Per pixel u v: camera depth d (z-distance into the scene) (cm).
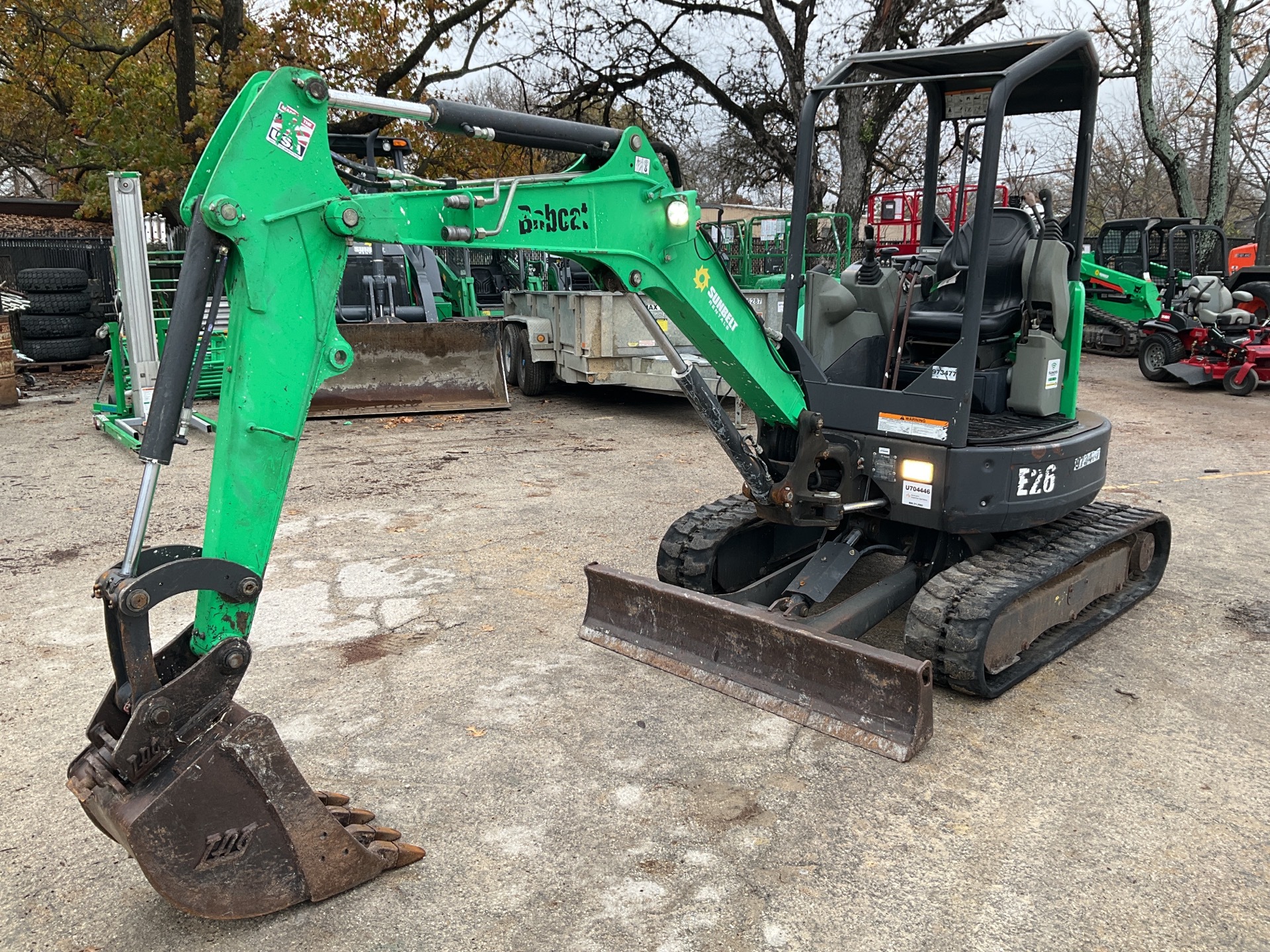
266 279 250
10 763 341
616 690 395
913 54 408
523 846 291
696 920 257
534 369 1171
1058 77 437
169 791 232
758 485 415
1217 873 277
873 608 411
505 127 299
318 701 387
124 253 865
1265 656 435
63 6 1817
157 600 234
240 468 252
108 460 827
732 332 379
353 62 1703
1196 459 834
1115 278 1528
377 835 282
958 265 460
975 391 443
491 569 547
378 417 1041
